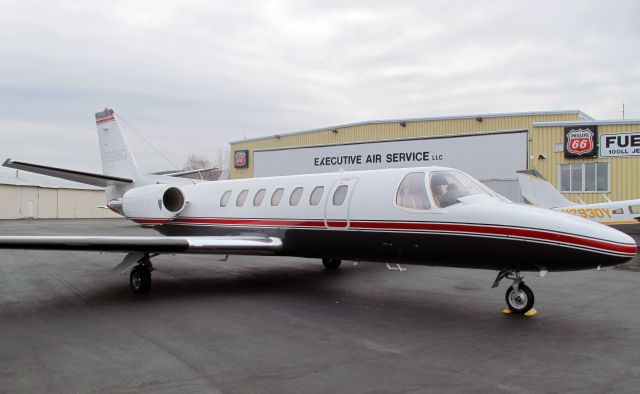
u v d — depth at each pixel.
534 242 6.14
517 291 6.86
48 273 11.25
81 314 7.01
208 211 11.06
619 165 18.83
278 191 9.64
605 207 15.43
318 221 8.48
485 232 6.50
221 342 5.54
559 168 20.09
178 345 5.44
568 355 5.01
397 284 9.48
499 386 4.16
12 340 5.66
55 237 7.21
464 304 7.61
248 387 4.16
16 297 8.32
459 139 22.69
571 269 6.15
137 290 8.58
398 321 6.54
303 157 28.45
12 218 45.16
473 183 7.62
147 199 11.80
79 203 50.53
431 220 7.02
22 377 4.43
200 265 12.52
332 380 4.32
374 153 25.47
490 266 6.71
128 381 4.31
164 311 7.20
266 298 8.16
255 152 30.92
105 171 15.16
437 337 5.73
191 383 4.25
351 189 8.23
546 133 20.41
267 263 12.84
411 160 24.17
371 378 4.37
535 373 4.48
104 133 15.19
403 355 5.04
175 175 15.29
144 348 5.32
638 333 5.85
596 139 19.27
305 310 7.23
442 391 4.05
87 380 4.34
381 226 7.59
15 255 15.28
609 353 5.07
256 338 5.71
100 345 5.45
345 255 8.34
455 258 6.91
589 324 6.29
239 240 8.73
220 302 7.84
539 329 6.06
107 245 7.46
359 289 8.98
